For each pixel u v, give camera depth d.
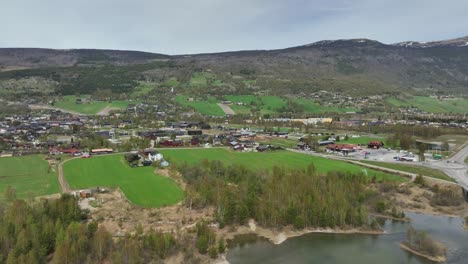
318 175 174.25
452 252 122.12
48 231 111.06
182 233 126.81
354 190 159.88
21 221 113.69
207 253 118.25
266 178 172.25
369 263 115.25
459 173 199.62
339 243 129.00
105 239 110.62
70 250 103.88
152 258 111.88
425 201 168.25
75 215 129.12
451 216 154.12
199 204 150.00
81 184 172.25
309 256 119.69
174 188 170.12
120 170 197.88
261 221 140.12
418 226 143.38
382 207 154.62
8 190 146.00
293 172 171.62
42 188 164.12
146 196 159.38
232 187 164.50
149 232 120.19
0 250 104.50
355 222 140.75
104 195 159.50
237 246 125.69
